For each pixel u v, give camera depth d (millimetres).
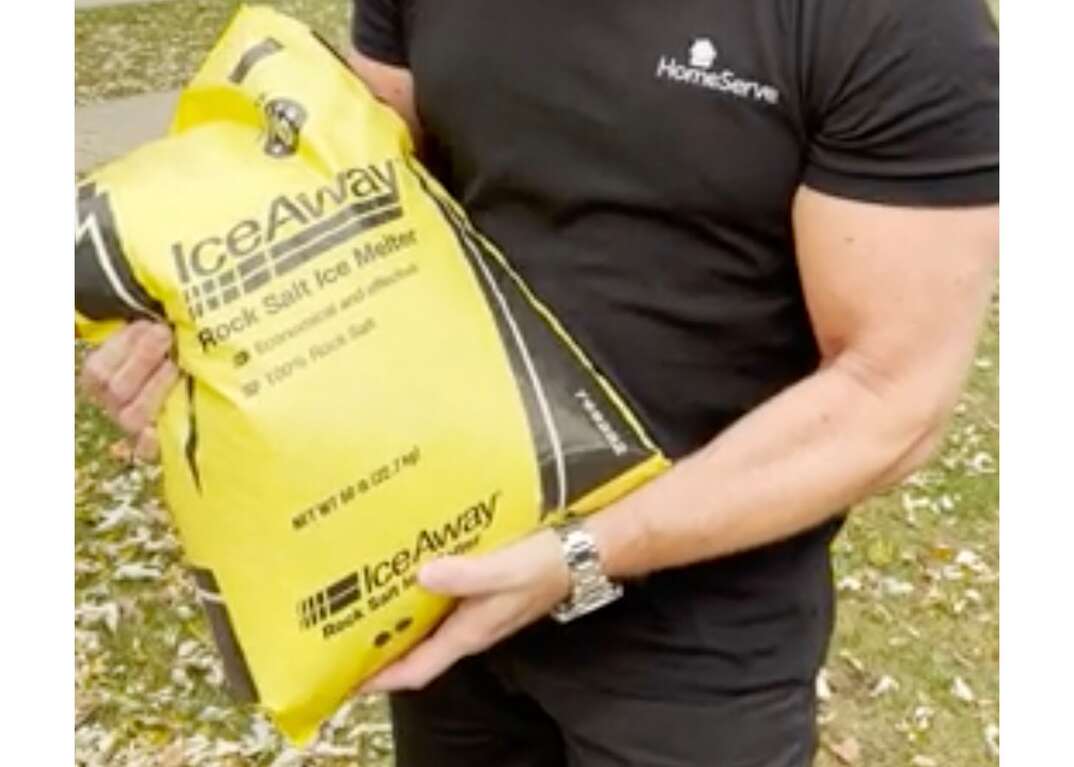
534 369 1007
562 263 1088
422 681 1017
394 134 1057
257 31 1073
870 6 933
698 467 1033
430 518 968
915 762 2305
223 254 965
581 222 1075
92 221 974
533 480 986
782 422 1031
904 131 948
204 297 957
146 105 4441
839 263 996
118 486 2791
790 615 1207
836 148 972
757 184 1010
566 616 1044
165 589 2564
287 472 946
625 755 1225
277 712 985
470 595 985
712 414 1111
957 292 988
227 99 1051
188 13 5336
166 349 992
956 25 938
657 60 997
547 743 1384
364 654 986
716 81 983
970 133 954
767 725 1216
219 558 985
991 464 2990
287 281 967
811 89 964
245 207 981
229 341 952
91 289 978
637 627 1186
